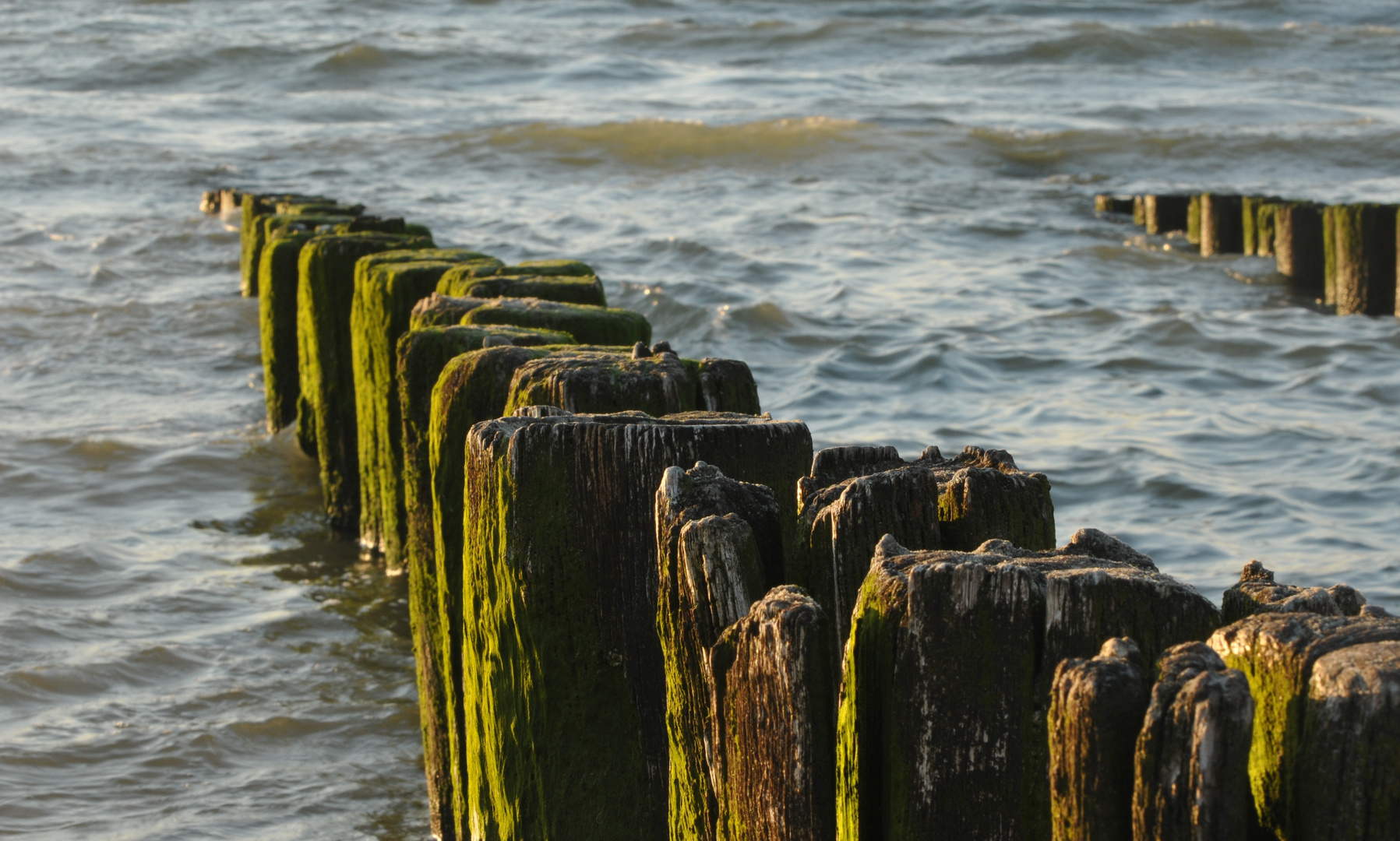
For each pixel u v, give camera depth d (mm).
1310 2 79812
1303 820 2613
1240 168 39344
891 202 32969
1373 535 11680
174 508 12625
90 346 18750
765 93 55125
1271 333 19516
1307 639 2738
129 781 7656
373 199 33594
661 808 4918
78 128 44938
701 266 24828
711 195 34125
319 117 48969
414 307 8875
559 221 30094
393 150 41312
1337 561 11102
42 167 37031
